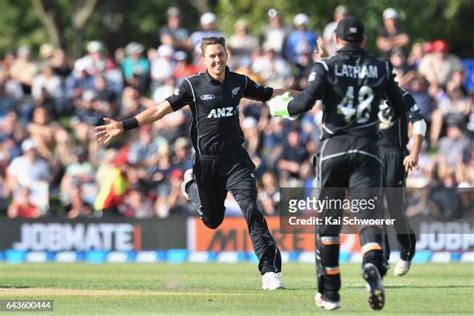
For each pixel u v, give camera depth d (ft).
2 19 414.21
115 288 122.93
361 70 95.04
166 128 227.40
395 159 128.57
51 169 233.35
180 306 104.06
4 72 264.11
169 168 217.56
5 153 236.43
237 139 118.73
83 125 241.76
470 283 127.65
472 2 347.97
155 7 408.05
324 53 110.73
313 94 94.38
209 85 116.67
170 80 237.86
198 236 196.85
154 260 198.39
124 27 409.08
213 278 140.15
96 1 382.01
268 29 254.88
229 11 316.60
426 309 100.27
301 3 303.89
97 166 239.09
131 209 211.82
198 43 243.81
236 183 118.21
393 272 145.79
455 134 224.74
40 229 201.46
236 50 249.34
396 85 96.73
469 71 256.11
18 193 222.69
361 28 95.96
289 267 165.37
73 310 102.47
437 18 334.24
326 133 95.66
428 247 186.19
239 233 195.21
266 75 235.81
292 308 101.40
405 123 129.08
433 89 239.50
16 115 246.47
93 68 252.83
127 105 240.12
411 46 317.63
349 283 127.13
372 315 95.96
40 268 168.96
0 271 159.22
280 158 220.23
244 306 103.40
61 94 252.83
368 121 95.14
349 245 191.62
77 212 214.28
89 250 200.34
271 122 224.74
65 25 398.62
